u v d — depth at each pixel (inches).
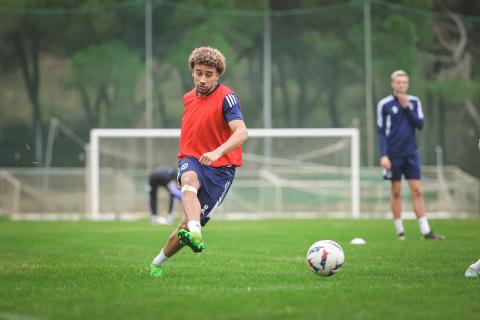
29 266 970.7
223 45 2827.3
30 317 589.6
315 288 725.9
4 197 2642.7
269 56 2839.6
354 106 2817.4
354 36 2829.7
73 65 2842.0
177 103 2795.3
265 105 2824.8
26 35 2883.9
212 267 950.4
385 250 1194.6
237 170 2632.9
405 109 1418.6
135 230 1835.6
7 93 2854.3
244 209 2620.6
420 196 1454.2
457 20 2935.5
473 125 2891.2
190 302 641.6
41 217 2632.9
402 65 2849.4
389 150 1438.2
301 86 2832.2
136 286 746.2
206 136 781.3
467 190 2684.5
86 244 1387.8
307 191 2632.9
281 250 1230.3
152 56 2810.0
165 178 2192.4
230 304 631.2
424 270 901.2
